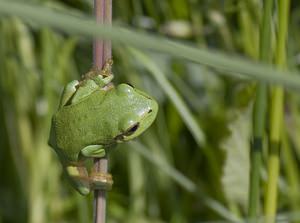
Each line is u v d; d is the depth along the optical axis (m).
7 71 0.90
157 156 0.88
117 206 0.90
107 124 0.68
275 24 0.75
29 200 0.86
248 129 0.80
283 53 0.71
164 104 0.91
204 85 0.91
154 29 0.90
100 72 0.68
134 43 0.50
